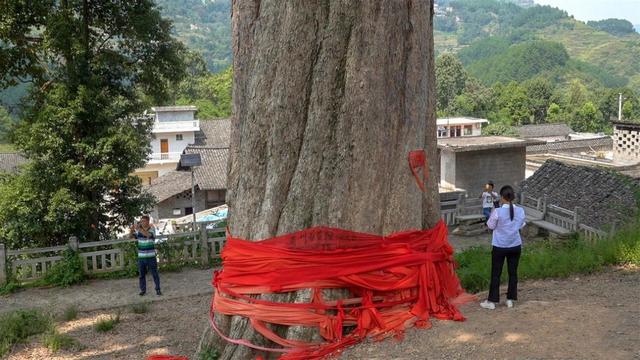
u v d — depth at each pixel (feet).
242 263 21.08
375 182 21.42
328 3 21.11
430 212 24.00
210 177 120.26
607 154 136.26
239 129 22.90
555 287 27.81
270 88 21.50
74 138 56.18
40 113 55.06
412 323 21.27
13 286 43.55
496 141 92.07
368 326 20.61
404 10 21.91
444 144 89.20
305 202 21.01
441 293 22.65
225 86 222.07
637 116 242.17
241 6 22.80
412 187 22.40
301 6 21.03
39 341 32.53
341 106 21.06
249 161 21.89
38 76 60.70
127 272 47.14
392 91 21.65
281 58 21.22
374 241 21.11
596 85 390.01
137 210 60.54
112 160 57.11
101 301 40.81
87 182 55.21
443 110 257.55
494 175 89.97
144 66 63.82
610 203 53.11
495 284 23.56
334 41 20.95
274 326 20.47
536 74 404.57
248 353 20.35
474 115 250.16
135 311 38.06
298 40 21.07
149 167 168.96
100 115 55.57
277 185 21.29
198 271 48.14
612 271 30.48
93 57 59.82
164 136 168.55
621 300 24.45
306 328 20.11
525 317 22.21
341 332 20.22
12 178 57.67
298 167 21.22
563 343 19.71
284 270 20.48
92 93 55.47
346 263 20.54
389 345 20.10
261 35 21.75
